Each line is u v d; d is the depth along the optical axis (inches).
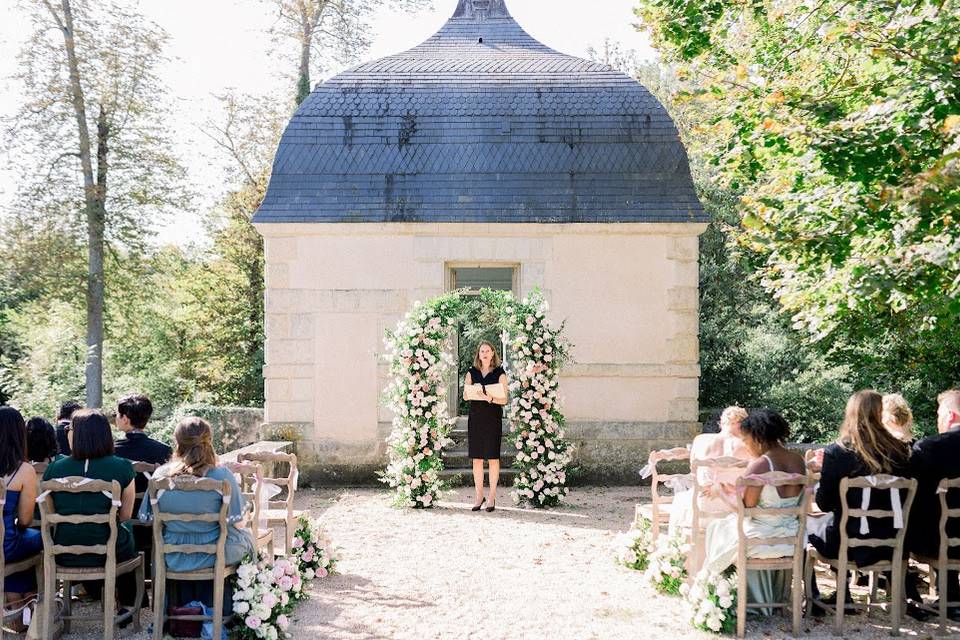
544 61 525.7
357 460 458.0
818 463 260.5
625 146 478.0
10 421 222.5
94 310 877.8
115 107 876.0
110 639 211.8
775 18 329.7
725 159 316.2
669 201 463.8
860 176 241.9
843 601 219.5
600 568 283.1
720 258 720.3
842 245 247.1
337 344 461.4
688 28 358.3
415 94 495.2
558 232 458.9
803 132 248.1
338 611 235.5
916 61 252.2
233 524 216.1
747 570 233.1
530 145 477.7
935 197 202.4
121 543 220.5
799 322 319.6
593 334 462.0
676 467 457.1
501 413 384.8
